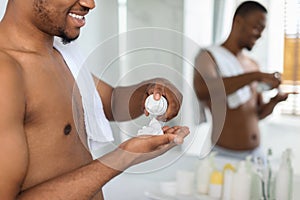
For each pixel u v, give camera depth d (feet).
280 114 4.77
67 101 2.31
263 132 4.77
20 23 2.15
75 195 1.83
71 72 2.54
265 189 4.54
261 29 4.87
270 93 4.86
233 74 5.28
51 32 2.17
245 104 4.82
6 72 1.83
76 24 2.07
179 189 4.78
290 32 4.79
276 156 4.66
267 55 4.95
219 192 4.68
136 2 5.07
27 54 2.11
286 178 4.44
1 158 1.72
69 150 2.28
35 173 2.09
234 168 4.68
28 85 2.05
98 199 2.64
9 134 1.75
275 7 4.83
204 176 4.79
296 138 4.65
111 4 4.93
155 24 5.11
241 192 4.53
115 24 5.00
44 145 2.13
